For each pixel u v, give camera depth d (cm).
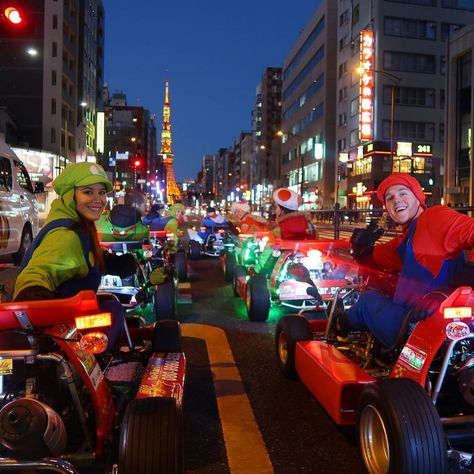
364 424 333
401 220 387
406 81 6769
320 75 8556
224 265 1261
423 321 342
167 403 290
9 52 6931
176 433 279
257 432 430
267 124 13762
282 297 772
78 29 7844
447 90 5116
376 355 434
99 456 297
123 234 710
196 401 495
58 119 6988
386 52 6700
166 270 420
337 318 497
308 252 771
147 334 457
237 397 503
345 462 383
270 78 13762
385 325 394
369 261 473
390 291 466
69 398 310
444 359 328
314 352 451
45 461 260
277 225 880
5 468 259
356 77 7088
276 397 503
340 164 7544
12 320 266
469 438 338
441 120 6875
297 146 10056
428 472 290
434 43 6819
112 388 357
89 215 335
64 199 333
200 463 381
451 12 6856
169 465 272
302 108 9669
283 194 861
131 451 272
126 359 409
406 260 380
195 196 13900
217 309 915
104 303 375
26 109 6944
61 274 312
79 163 335
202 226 1830
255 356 634
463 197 4934
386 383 313
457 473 315
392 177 388
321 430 434
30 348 274
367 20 6894
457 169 5034
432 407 302
